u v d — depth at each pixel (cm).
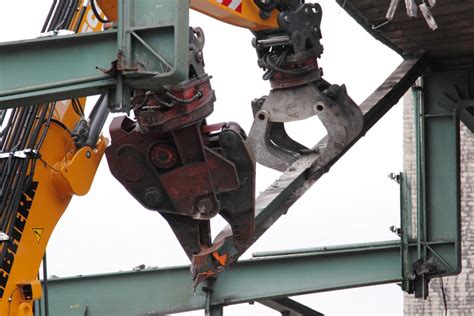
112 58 1927
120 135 2297
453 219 3862
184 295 3672
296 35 2875
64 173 2369
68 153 2398
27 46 1942
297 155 3291
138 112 2216
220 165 2295
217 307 3678
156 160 2292
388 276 3738
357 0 3541
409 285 3769
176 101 2177
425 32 3784
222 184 2297
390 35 3828
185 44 1881
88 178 2420
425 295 3800
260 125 3069
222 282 3681
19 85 1942
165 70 1880
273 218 3231
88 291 3688
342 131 3052
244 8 2750
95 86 1916
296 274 3709
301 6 2881
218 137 2306
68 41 1939
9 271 2323
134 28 1889
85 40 1936
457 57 4019
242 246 2431
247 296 3669
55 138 2391
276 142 3184
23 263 2347
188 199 2303
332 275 3712
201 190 2297
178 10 1872
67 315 3669
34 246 2364
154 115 2194
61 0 2420
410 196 3819
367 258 3747
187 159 2291
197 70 2200
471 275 6619
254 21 2783
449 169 3912
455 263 3831
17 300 2338
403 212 3794
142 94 2188
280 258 3706
